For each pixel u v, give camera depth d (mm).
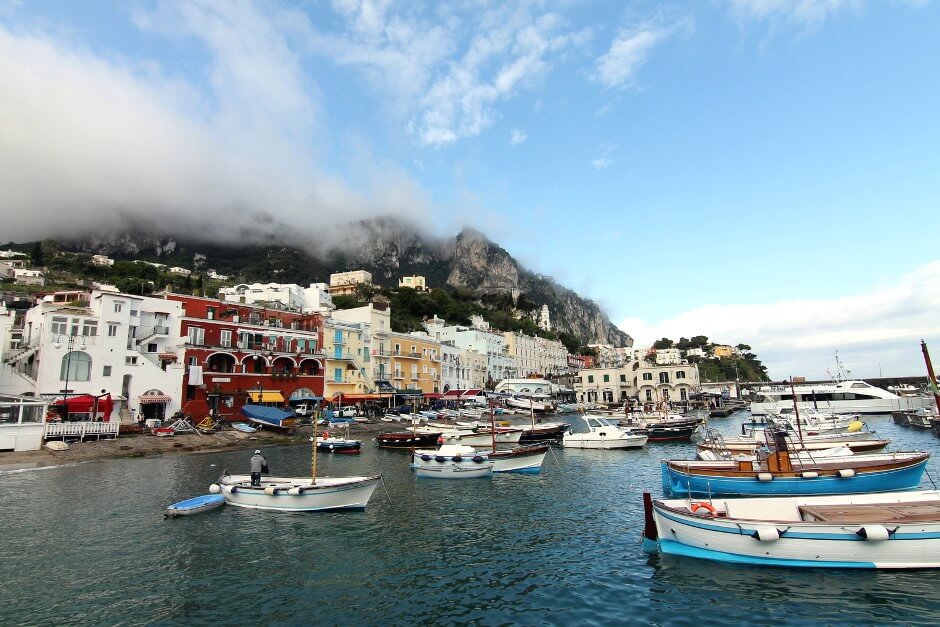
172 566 18859
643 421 67188
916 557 16234
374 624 14438
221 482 28500
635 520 24422
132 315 56781
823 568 16719
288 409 69938
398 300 150750
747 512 19078
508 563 18953
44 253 148750
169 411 57375
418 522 24516
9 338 56469
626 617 14547
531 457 38562
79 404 48156
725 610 14719
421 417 74750
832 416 69000
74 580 17578
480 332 132250
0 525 23750
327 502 26125
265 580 17578
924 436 58125
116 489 31312
